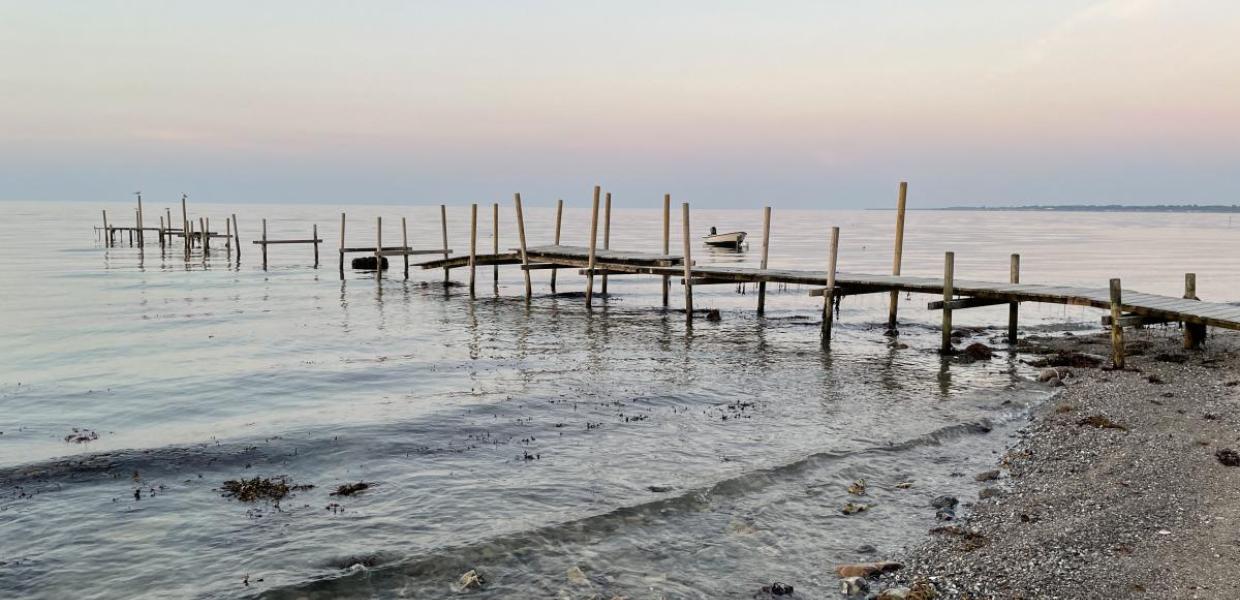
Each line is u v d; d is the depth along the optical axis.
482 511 10.38
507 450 13.18
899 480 11.66
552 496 10.92
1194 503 9.99
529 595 8.11
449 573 8.60
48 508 10.49
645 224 188.00
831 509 10.48
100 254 63.94
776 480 11.59
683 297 38.53
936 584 8.12
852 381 19.00
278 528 9.83
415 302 35.75
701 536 9.60
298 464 12.47
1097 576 8.09
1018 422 15.00
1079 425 14.26
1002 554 8.76
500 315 31.59
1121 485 10.84
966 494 10.98
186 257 60.19
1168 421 14.16
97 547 9.29
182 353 22.45
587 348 23.88
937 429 14.20
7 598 8.06
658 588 8.26
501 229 139.25
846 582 8.17
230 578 8.48
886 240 113.75
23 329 26.44
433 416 15.37
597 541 9.44
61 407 16.28
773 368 20.69
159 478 11.74
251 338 25.22
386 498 10.91
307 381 18.84
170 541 9.45
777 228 182.25
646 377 19.45
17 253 64.12
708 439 13.81
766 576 8.55
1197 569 8.14
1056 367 20.23
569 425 14.78
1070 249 89.25
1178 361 20.11
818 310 33.47
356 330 27.22
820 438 13.85
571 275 51.81
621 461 12.53
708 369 20.55
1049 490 10.86
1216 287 43.00
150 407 16.31
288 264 57.22
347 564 8.80
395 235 110.81
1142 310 19.53
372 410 15.95
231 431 14.33
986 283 25.17
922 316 31.52
